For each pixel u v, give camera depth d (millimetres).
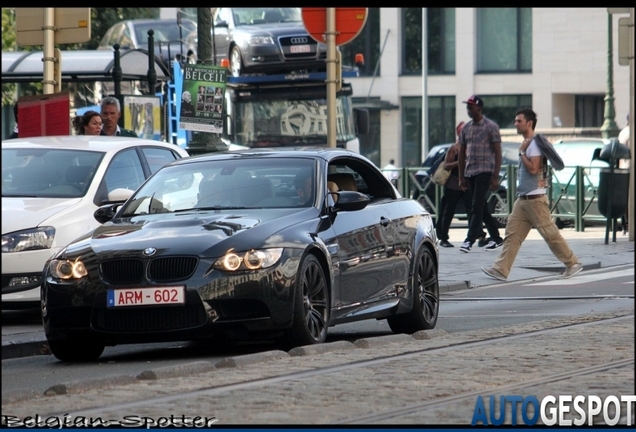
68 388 18531
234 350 25656
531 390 18391
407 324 27906
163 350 26297
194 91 41094
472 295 37906
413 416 16391
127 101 54000
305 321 23281
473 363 21062
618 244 54625
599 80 135125
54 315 23234
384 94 141000
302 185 25422
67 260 23281
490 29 138625
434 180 53156
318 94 63031
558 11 135875
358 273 25422
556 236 41375
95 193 31141
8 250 29266
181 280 22484
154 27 78875
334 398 17672
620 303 33625
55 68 39812
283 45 62875
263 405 17125
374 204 27078
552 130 121250
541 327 26469
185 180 26125
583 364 20875
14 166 32062
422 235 28281
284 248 23094
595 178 63562
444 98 140000
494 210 67875
